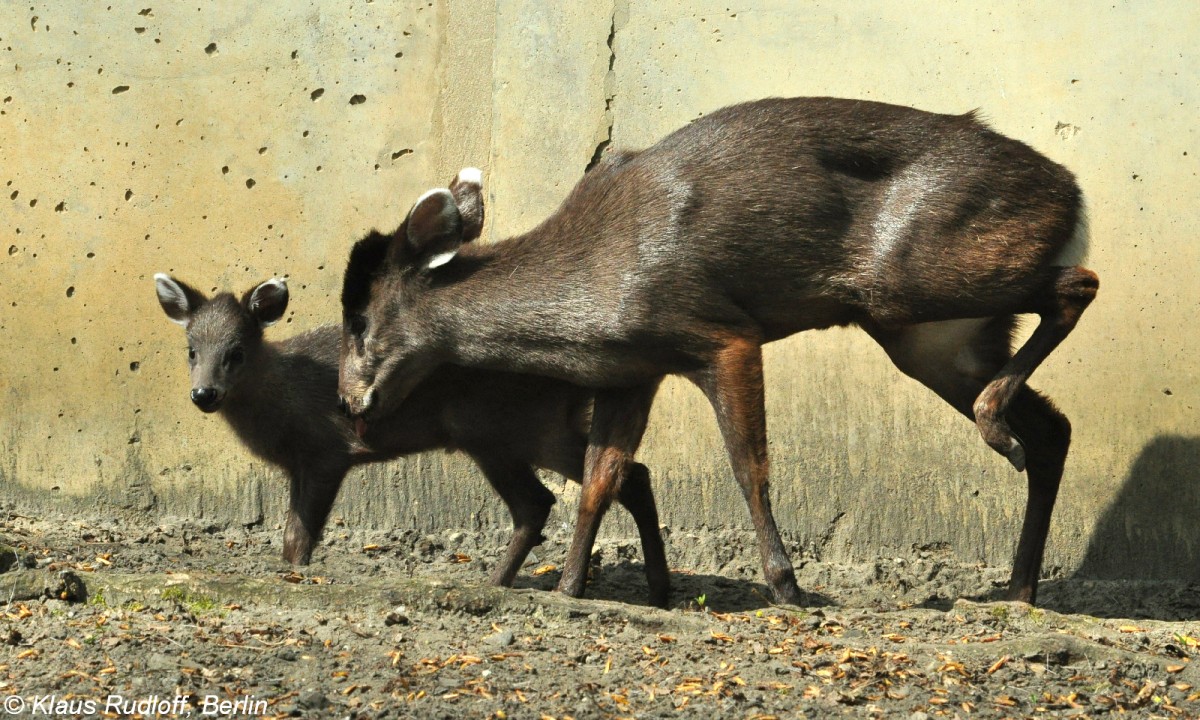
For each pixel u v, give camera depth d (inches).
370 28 674.8
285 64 676.7
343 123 675.4
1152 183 622.5
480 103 672.4
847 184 516.4
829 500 649.0
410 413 583.2
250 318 621.9
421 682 401.4
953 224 506.0
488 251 545.0
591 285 519.5
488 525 673.0
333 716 373.1
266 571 553.6
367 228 674.2
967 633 490.0
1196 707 408.8
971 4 637.9
